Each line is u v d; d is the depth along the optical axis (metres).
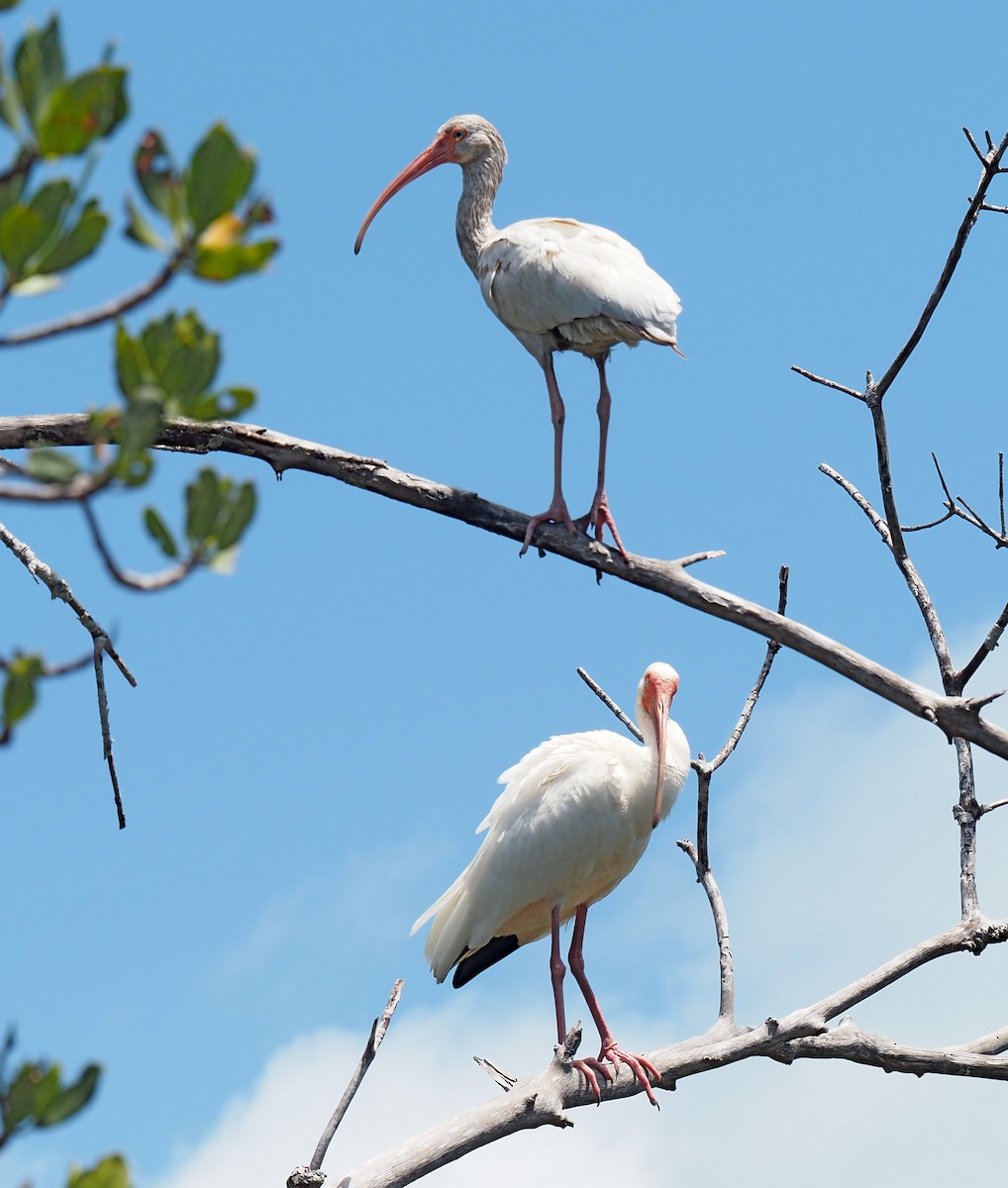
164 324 4.55
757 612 12.29
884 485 12.74
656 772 14.41
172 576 4.97
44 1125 4.42
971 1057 11.54
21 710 4.89
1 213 4.25
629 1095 11.42
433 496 12.37
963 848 12.64
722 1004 11.95
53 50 4.30
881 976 11.92
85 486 4.72
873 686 12.20
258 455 12.09
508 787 14.59
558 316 13.52
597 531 13.06
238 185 4.35
